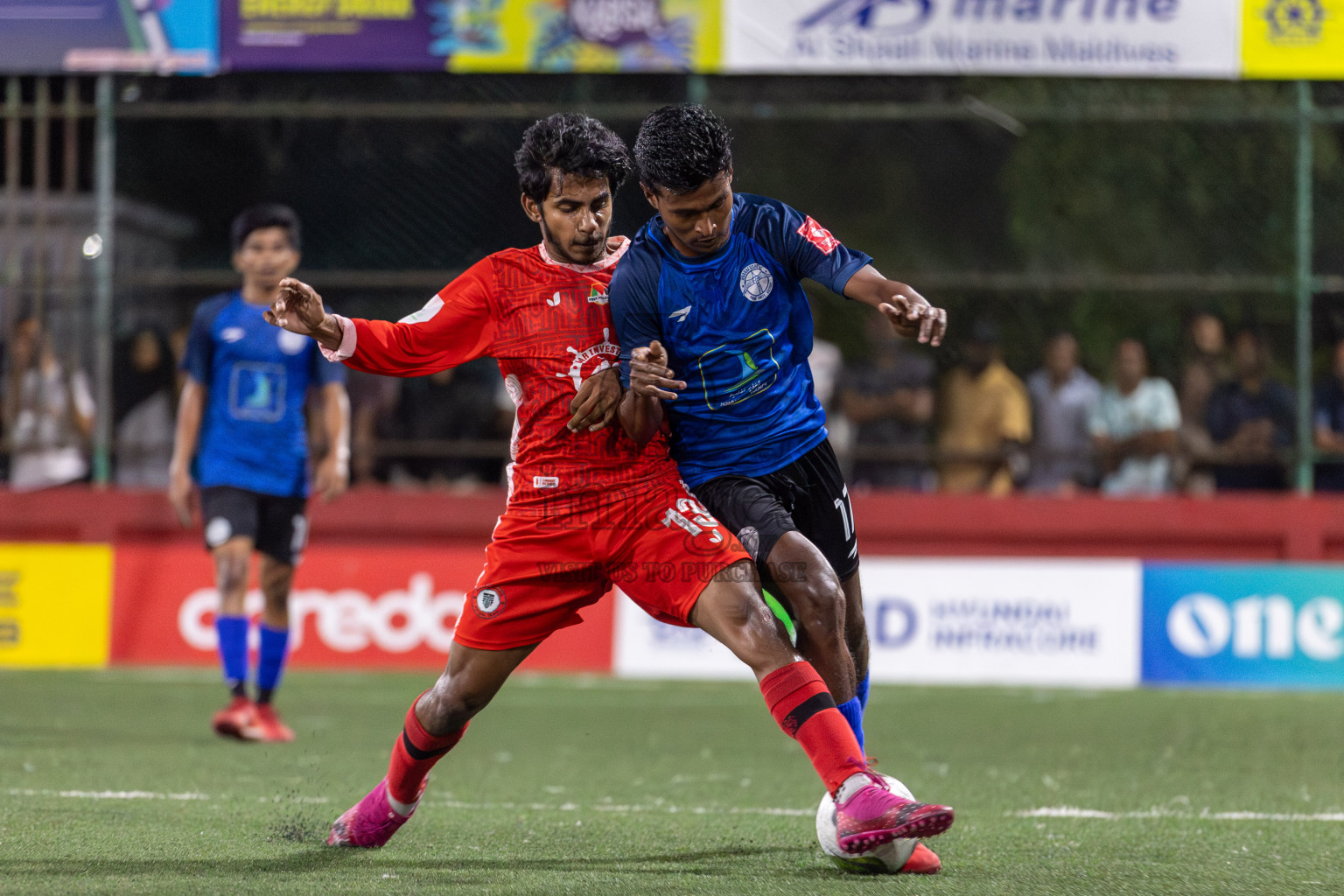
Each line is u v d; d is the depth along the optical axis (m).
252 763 20.81
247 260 24.28
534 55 34.66
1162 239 46.50
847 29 34.41
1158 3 34.34
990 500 35.81
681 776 20.25
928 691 32.28
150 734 24.11
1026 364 39.56
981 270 49.44
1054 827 15.73
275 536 24.03
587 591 12.73
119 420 36.84
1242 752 23.17
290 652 34.78
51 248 36.25
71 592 34.88
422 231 37.88
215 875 12.14
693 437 13.40
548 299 12.79
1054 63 34.34
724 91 37.28
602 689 32.62
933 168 48.34
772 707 12.15
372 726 25.58
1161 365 40.25
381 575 34.94
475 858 13.29
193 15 34.81
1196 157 45.44
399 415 37.62
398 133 37.88
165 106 36.06
